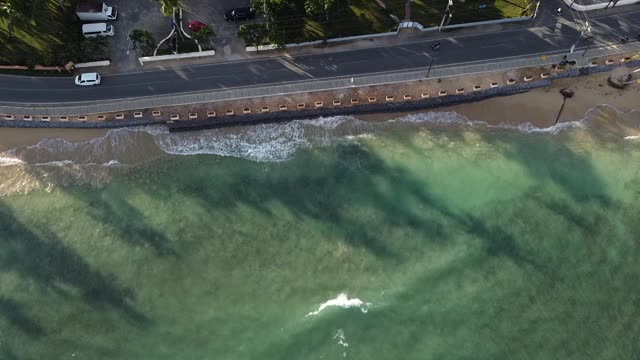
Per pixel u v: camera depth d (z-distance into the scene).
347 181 89.88
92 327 80.19
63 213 87.31
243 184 89.62
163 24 96.00
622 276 82.25
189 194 88.81
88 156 90.88
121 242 85.31
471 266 83.31
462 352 78.00
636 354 77.56
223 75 93.25
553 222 86.25
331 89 92.50
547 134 92.19
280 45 90.19
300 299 81.62
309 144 92.25
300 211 87.56
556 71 92.88
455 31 95.25
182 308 81.25
